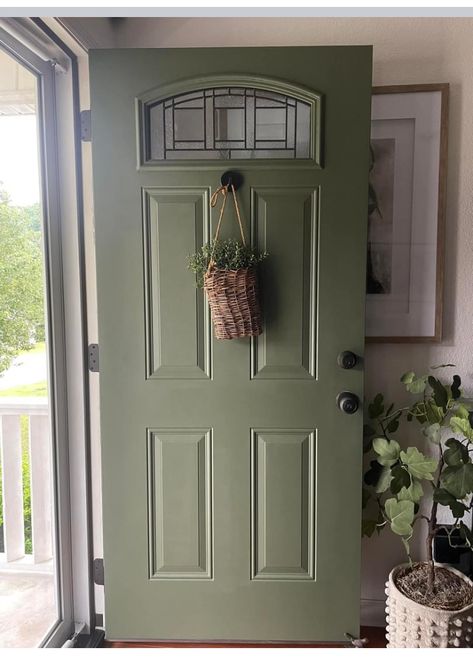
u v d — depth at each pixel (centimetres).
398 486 151
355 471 160
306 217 154
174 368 160
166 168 153
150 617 167
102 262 158
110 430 163
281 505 163
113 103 152
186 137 154
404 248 170
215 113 153
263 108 152
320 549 163
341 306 156
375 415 166
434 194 167
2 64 158
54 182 164
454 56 163
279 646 168
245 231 154
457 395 157
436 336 171
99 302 159
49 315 165
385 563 181
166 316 159
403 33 165
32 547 190
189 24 172
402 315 172
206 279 141
